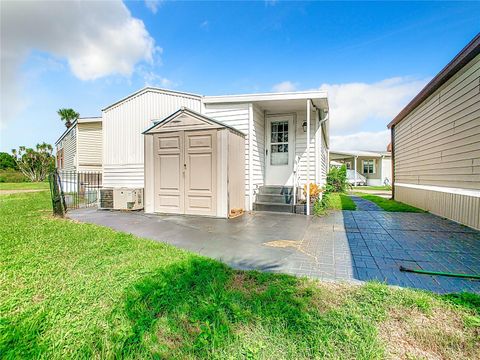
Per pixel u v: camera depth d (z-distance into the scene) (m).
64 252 3.46
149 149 6.96
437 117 6.58
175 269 2.80
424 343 1.64
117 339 1.69
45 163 33.53
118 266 2.94
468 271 2.80
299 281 2.51
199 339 1.68
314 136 8.15
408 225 5.44
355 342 1.63
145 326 1.82
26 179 32.59
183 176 6.59
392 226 5.34
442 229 5.05
